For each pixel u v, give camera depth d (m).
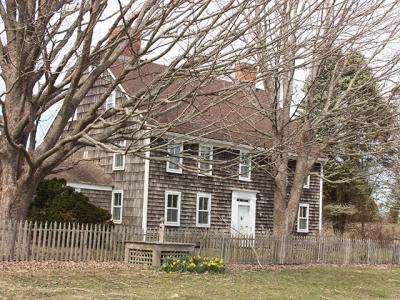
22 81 16.11
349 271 21.03
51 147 15.79
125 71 14.45
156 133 14.85
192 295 11.68
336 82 19.55
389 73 17.81
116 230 19.64
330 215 42.81
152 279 14.38
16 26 15.14
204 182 30.61
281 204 24.02
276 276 17.17
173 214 29.39
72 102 15.62
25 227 16.80
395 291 15.08
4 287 11.45
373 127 18.83
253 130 23.70
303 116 18.20
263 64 14.80
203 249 20.97
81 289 11.73
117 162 30.08
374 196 42.16
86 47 13.82
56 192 23.06
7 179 16.11
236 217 31.80
